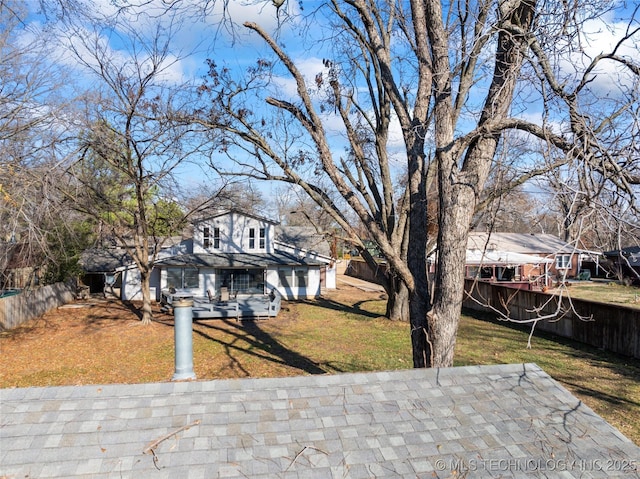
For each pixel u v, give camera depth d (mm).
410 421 4117
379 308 27047
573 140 5078
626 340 15633
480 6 6805
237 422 3943
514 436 4016
